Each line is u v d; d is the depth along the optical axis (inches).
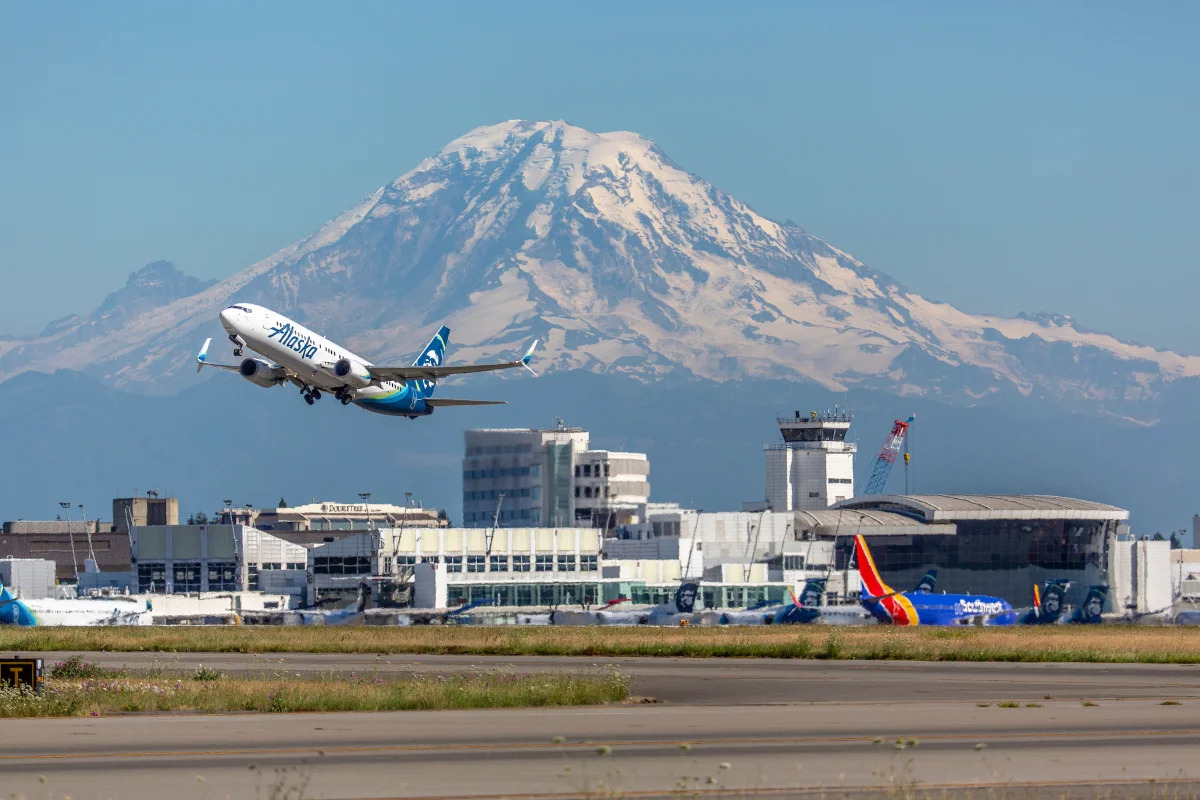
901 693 5349.4
